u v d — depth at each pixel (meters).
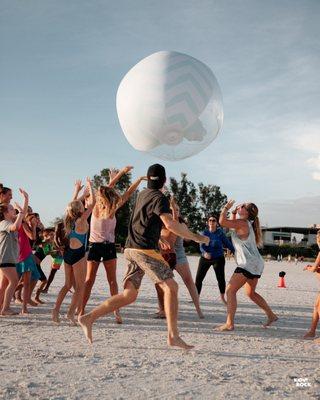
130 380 4.00
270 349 5.64
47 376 4.04
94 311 5.34
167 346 5.57
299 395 3.71
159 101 4.99
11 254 7.48
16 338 5.79
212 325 7.38
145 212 5.20
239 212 7.14
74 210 6.93
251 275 6.92
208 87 5.18
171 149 5.43
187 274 8.24
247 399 3.57
